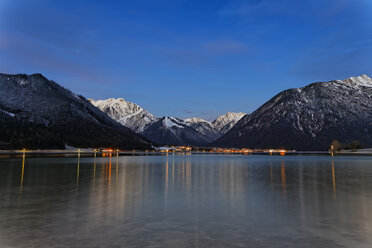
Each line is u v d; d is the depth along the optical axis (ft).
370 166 213.25
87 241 37.68
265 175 137.18
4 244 36.42
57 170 158.20
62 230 42.55
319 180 113.70
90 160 298.35
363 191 82.48
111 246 35.91
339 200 67.87
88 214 52.80
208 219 49.55
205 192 80.69
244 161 323.78
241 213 54.24
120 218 49.93
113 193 77.87
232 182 106.63
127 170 164.66
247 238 39.24
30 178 116.06
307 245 36.52
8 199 67.87
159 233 41.37
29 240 37.99
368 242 37.60
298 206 60.75
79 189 85.20
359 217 50.93
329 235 40.50
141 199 68.59
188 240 38.32
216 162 293.43
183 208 58.49
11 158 317.42
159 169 177.47
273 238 39.27
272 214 53.42
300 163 267.80
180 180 112.88
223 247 35.70
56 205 60.90
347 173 148.15
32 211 55.16
